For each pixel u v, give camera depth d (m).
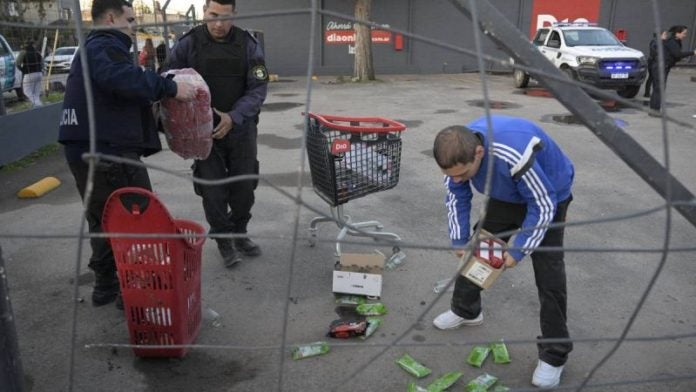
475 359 2.76
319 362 2.78
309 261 3.93
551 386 2.56
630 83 12.12
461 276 2.90
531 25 20.38
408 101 12.52
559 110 10.96
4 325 1.67
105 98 2.79
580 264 3.87
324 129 3.56
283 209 5.04
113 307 3.29
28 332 3.03
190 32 3.51
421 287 3.55
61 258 3.99
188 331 2.79
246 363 2.77
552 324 2.49
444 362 2.79
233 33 3.55
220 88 3.53
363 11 17.12
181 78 2.99
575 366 2.74
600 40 13.27
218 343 2.93
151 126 3.06
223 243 3.75
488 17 1.48
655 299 3.40
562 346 2.52
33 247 4.18
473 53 1.23
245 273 3.74
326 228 4.55
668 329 3.08
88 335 3.00
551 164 2.35
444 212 5.00
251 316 3.21
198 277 2.90
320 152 3.60
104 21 2.71
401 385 2.61
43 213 5.05
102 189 2.92
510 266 2.34
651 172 1.54
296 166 6.64
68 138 2.83
